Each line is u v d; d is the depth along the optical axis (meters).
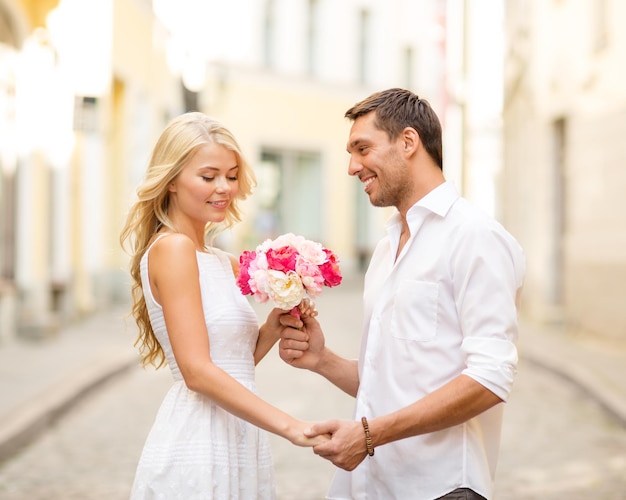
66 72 13.79
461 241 2.81
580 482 6.11
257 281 2.92
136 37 18.62
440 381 2.83
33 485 6.07
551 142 16.12
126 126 18.22
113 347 12.00
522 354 12.28
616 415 8.00
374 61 29.31
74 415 8.33
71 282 15.23
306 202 28.02
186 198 2.98
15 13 12.35
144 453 2.96
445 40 16.34
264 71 26.64
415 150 2.89
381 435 2.73
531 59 17.75
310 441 2.74
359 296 23.41
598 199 13.23
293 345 3.12
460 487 2.83
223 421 2.96
